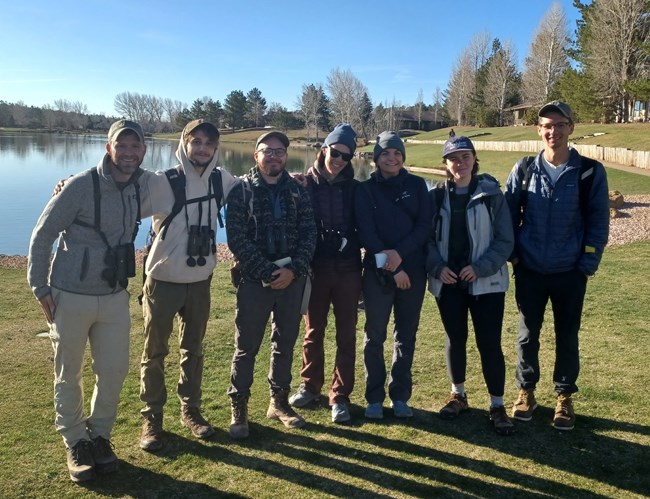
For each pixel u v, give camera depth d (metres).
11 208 18.14
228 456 3.18
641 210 14.35
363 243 3.56
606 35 41.22
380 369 3.70
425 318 6.04
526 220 3.58
